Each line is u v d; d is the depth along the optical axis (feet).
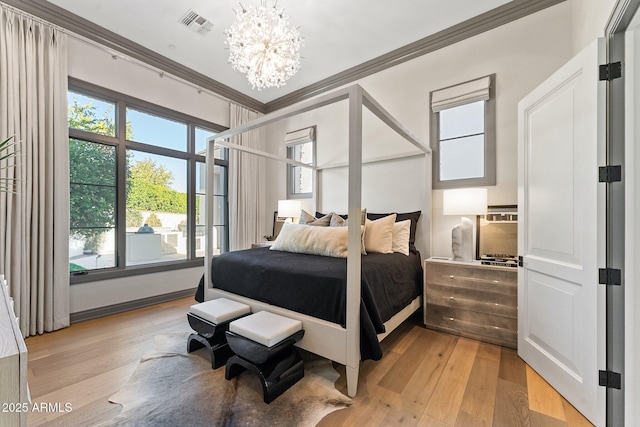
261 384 5.73
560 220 5.73
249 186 14.85
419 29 9.90
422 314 9.46
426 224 10.23
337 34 10.10
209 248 8.65
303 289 6.20
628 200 4.64
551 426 4.72
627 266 4.63
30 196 8.15
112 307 10.08
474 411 5.03
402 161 11.09
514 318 7.39
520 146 7.02
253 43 7.27
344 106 12.93
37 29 8.41
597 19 6.10
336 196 13.21
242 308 6.86
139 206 11.34
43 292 8.36
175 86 12.05
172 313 10.20
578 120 5.31
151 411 4.95
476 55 9.57
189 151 12.84
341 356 5.48
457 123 10.05
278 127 15.66
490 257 9.05
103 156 10.30
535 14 8.62
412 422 4.76
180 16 9.10
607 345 4.71
